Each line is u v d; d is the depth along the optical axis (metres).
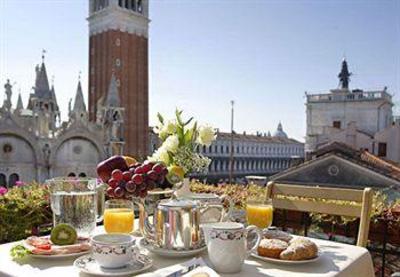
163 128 2.50
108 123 38.53
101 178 2.11
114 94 39.56
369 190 2.54
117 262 1.68
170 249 1.91
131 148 44.62
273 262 1.81
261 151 55.72
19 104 42.47
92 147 36.66
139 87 46.12
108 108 38.84
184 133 2.45
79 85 36.81
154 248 1.92
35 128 33.03
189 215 1.93
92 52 46.25
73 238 2.02
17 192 4.39
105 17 44.66
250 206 2.33
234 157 51.06
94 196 2.19
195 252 1.91
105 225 2.21
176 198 2.11
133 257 1.78
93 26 46.06
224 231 1.69
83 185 2.16
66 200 2.12
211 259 1.71
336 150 17.05
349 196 2.61
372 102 29.42
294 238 2.14
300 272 1.71
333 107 30.77
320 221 3.86
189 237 1.93
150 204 2.04
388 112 30.02
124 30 44.97
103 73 44.69
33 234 4.04
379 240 3.61
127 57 45.06
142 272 1.69
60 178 2.24
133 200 2.13
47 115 34.34
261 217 2.29
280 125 66.81
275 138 60.19
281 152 59.09
